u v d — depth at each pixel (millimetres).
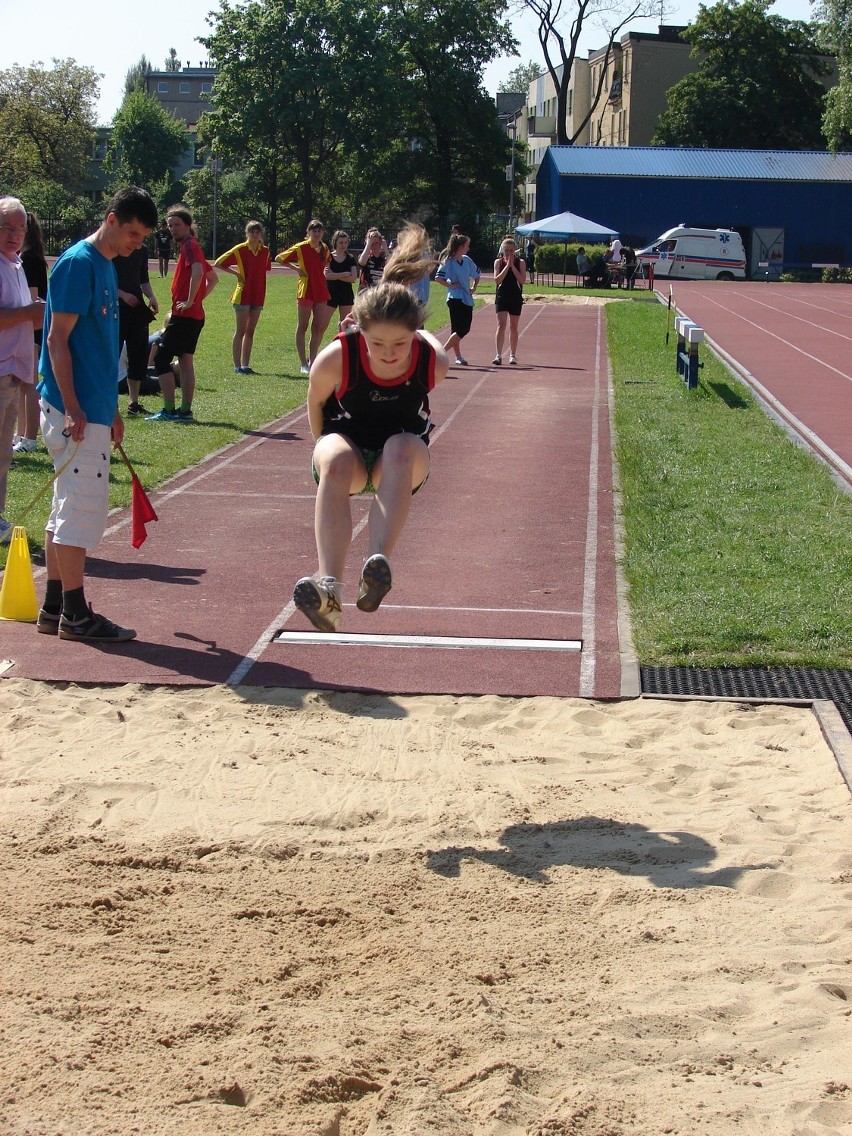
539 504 9438
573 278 51375
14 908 3561
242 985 3184
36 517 8297
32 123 79188
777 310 34812
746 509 8883
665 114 68875
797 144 69062
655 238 60625
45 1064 2781
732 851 4031
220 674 5695
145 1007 3045
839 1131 2613
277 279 46375
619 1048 2910
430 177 67625
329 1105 2691
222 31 62156
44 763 4703
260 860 3945
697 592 6805
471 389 16141
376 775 4656
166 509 9078
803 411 14773
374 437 4426
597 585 7207
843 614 6418
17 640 6160
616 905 3666
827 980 3229
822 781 4598
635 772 4703
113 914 3551
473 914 3602
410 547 8102
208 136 65438
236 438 12125
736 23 67062
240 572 7441
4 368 7504
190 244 12312
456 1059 2861
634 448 11484
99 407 5891
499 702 5395
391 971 3271
